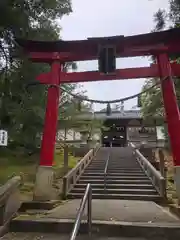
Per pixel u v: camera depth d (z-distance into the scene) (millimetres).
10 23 7516
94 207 6305
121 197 8328
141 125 28734
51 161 7254
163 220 4820
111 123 29656
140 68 8039
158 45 7957
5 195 4453
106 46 7848
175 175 6527
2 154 12992
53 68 8250
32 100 10500
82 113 18391
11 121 9742
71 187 9438
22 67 8977
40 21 9875
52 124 7621
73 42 8117
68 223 4531
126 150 19125
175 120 7004
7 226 4520
